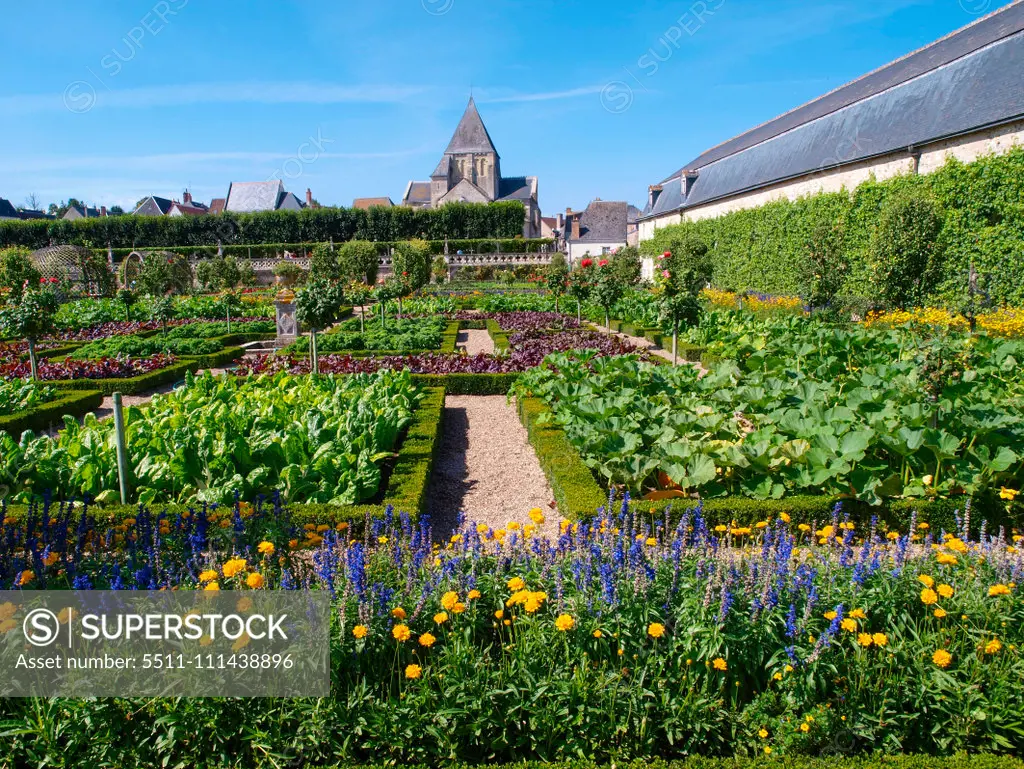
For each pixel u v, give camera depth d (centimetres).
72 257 3566
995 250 1686
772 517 549
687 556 372
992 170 1692
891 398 735
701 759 283
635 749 296
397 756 296
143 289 2728
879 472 570
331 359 1395
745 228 3105
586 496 581
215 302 2712
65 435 673
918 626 337
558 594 324
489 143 7725
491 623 336
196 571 372
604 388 881
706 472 583
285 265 3925
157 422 721
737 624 312
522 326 2066
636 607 318
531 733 301
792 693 298
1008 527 552
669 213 4584
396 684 315
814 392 778
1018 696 296
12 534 397
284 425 743
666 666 315
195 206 7975
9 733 271
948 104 2028
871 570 349
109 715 279
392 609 320
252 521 434
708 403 781
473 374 1226
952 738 294
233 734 285
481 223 5644
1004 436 596
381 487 653
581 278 2145
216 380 995
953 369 695
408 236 5622
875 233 1697
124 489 559
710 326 1677
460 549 381
